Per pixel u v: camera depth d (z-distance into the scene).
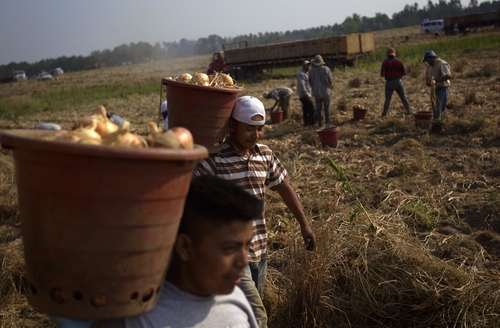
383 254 4.29
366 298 4.08
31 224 1.41
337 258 4.32
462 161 8.14
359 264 4.25
